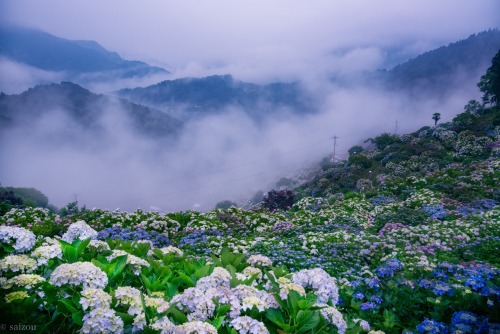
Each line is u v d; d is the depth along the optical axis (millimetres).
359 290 7672
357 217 19875
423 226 15156
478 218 16188
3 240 4844
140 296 3855
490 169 27672
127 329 3633
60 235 13539
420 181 28250
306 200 26688
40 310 3924
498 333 5633
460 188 23750
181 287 5004
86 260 4922
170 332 3553
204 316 3852
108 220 15234
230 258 5688
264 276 5441
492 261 11359
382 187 29453
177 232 15805
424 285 7445
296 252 11977
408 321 6797
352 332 4562
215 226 16141
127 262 4832
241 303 4145
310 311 4047
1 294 3820
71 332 3787
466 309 6742
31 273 4277
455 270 8641
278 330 3908
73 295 3750
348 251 12250
